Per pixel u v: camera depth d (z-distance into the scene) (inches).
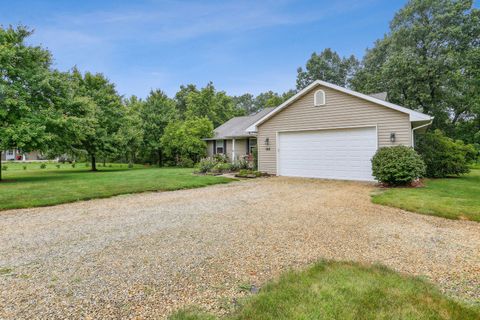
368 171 395.2
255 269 116.8
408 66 850.1
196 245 144.5
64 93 487.2
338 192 307.6
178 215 208.5
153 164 1062.4
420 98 873.5
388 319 80.4
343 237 155.8
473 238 153.6
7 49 413.7
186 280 107.4
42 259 127.8
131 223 187.6
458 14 869.8
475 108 634.2
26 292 98.7
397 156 334.3
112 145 765.3
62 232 168.6
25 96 428.5
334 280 103.6
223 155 724.7
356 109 402.0
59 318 83.7
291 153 473.7
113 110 774.5
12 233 167.3
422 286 99.4
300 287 98.7
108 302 92.4
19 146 410.6
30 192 305.3
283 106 472.1
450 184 359.3
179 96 1593.3
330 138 429.1
